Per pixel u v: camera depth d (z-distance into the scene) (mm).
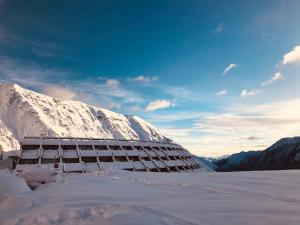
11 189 10742
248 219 6375
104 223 5367
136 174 18672
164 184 13359
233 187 12188
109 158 59531
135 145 68062
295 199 9422
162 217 6410
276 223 6039
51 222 6375
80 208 7203
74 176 17578
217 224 6020
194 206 7883
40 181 15422
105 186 12531
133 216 5684
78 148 58719
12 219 7324
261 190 11383
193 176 17078
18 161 51531
